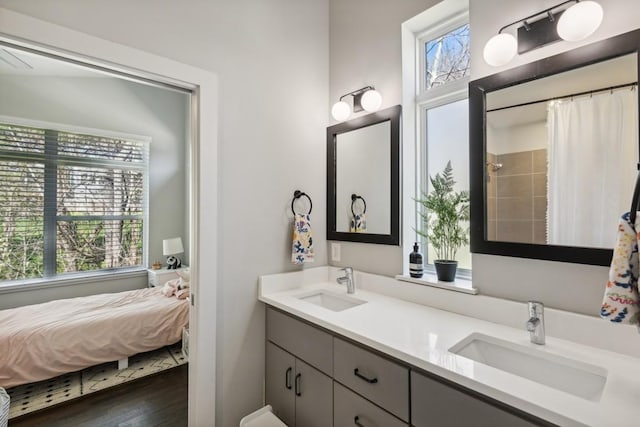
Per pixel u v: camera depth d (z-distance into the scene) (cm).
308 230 200
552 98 123
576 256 115
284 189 197
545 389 85
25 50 122
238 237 176
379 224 190
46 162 342
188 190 448
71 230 357
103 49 132
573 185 117
